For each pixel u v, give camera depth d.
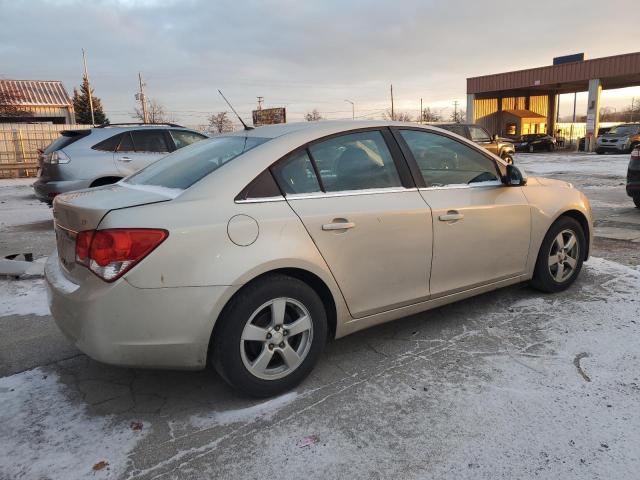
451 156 3.76
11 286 5.03
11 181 18.69
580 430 2.54
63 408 2.86
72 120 37.75
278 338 2.85
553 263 4.35
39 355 3.52
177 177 3.11
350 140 3.29
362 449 2.45
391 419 2.68
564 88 41.22
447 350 3.44
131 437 2.58
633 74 29.52
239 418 2.73
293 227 2.86
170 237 2.54
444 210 3.49
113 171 7.94
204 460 2.40
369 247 3.15
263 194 2.86
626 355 3.30
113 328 2.51
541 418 2.64
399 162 3.45
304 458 2.40
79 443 2.54
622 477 2.21
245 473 2.31
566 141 45.12
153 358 2.59
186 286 2.56
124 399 2.95
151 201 2.69
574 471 2.26
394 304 3.35
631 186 8.72
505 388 2.94
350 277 3.10
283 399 2.90
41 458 2.43
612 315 3.94
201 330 2.60
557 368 3.15
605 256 5.68
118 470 2.34
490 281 3.90
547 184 4.41
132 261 2.49
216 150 3.35
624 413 2.67
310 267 2.89
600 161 22.70
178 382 3.13
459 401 2.82
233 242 2.67
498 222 3.82
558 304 4.20
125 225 2.50
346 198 3.12
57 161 7.70
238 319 2.70
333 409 2.79
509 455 2.37
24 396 2.99
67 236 2.81
